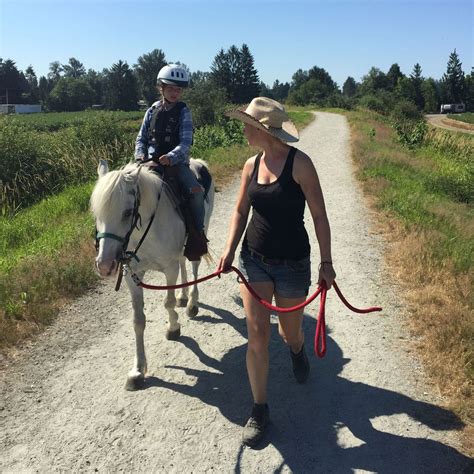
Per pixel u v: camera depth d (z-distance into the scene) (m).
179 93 4.47
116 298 5.84
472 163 14.21
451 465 3.19
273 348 4.69
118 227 3.56
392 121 41.75
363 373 4.23
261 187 3.24
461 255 6.53
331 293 5.89
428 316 5.02
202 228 4.71
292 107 71.94
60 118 62.53
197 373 4.32
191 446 3.44
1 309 5.19
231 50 101.06
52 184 13.42
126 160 14.06
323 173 14.43
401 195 10.51
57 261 6.35
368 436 3.48
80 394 4.04
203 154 16.42
